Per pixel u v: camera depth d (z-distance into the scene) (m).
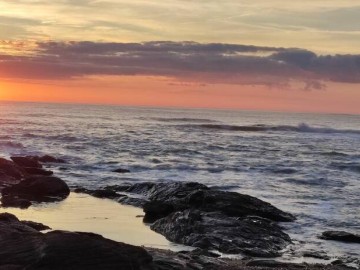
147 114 154.62
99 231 16.69
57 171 32.97
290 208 21.89
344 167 38.22
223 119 129.12
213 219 17.42
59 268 8.59
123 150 46.31
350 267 13.37
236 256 14.26
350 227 18.64
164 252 12.74
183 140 60.00
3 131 63.09
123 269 8.84
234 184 28.69
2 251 9.01
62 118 106.81
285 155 46.75
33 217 18.52
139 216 19.44
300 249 15.45
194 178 31.05
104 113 151.50
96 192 24.05
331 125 111.56
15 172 28.48
